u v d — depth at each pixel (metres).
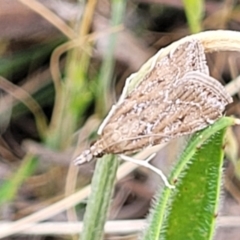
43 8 0.18
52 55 0.18
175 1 0.20
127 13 0.20
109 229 0.17
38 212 0.17
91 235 0.14
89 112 0.19
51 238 0.17
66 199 0.17
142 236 0.13
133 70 0.19
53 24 0.18
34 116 0.19
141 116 0.13
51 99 0.19
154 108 0.13
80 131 0.18
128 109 0.13
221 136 0.13
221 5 0.20
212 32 0.13
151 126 0.13
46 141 0.18
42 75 0.19
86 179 0.18
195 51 0.13
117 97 0.19
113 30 0.17
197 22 0.17
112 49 0.17
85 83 0.18
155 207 0.13
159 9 0.20
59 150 0.18
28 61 0.19
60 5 0.18
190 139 0.13
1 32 0.18
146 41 0.20
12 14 0.18
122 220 0.17
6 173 0.18
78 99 0.17
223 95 0.13
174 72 0.13
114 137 0.13
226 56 0.19
